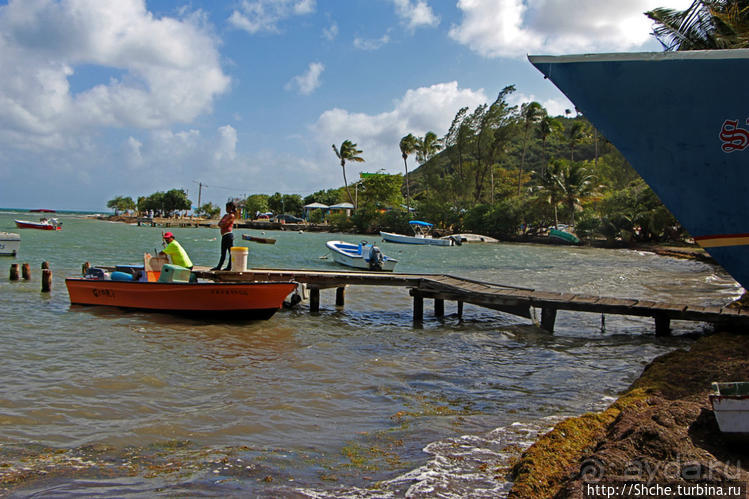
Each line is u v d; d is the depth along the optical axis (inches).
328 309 562.6
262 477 171.2
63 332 386.6
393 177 3272.6
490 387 287.4
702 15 685.3
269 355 343.9
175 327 422.9
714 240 339.9
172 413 230.4
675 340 430.6
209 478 169.6
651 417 197.9
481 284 545.0
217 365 312.3
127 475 170.9
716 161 330.6
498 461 185.6
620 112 348.2
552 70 359.6
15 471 171.2
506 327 482.6
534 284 833.5
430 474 174.2
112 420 219.9
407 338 424.8
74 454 186.4
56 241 1648.6
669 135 339.0
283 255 1397.6
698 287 805.9
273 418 228.2
